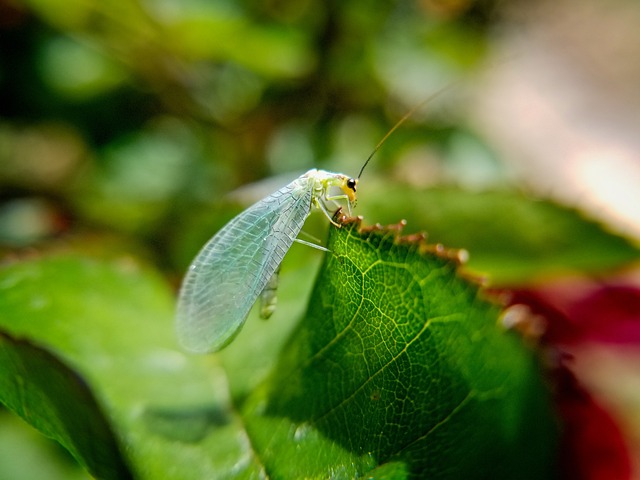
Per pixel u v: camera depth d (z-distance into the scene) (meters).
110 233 0.08
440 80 0.09
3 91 0.08
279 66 0.08
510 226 0.05
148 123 0.09
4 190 0.09
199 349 0.05
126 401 0.05
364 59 0.08
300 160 0.08
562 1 0.18
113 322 0.05
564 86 0.18
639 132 0.16
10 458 0.06
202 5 0.07
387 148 0.09
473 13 0.11
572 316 0.05
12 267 0.05
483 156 0.09
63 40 0.09
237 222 0.05
